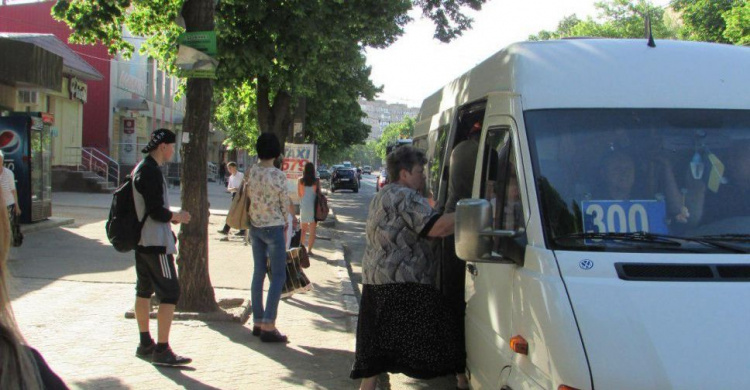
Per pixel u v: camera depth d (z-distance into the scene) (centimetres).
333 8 1312
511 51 415
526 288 324
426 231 441
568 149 359
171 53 1424
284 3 1301
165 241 564
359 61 1694
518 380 328
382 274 454
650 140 364
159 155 566
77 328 675
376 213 460
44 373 163
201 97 746
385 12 1333
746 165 360
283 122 2397
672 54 401
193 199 750
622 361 272
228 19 1296
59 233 1419
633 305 289
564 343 282
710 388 264
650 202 345
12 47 1606
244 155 6294
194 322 724
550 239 329
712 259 316
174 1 1276
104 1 1149
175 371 563
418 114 872
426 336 444
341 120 3362
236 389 530
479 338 413
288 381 557
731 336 278
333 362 617
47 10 3156
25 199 1446
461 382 505
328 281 1066
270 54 1351
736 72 396
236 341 667
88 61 3228
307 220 1366
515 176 370
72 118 2814
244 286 959
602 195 345
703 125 370
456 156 491
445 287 510
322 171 7688
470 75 523
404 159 465
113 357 590
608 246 326
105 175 2948
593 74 385
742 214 344
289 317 797
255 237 681
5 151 1434
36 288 855
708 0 3347
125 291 854
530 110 375
